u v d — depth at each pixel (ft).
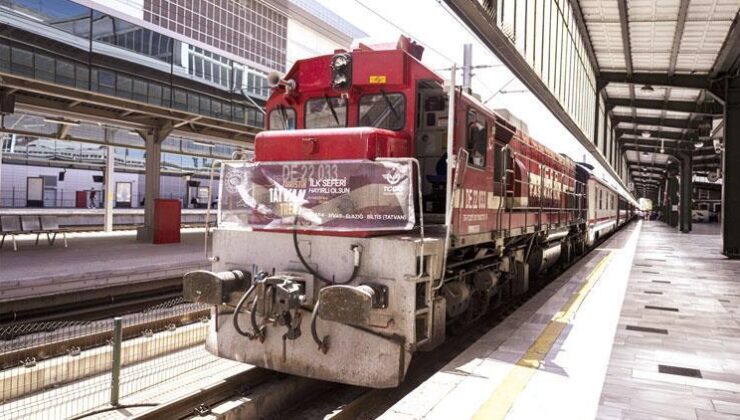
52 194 103.40
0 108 39.99
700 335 22.21
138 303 32.12
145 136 57.11
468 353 18.79
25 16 38.40
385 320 15.29
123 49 45.70
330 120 19.42
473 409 13.75
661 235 103.45
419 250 15.10
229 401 16.05
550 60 54.24
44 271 33.32
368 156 16.34
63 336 24.36
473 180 20.47
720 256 57.36
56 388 17.94
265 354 16.78
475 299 23.86
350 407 16.14
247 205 17.87
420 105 19.29
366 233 15.92
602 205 73.20
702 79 69.67
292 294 15.40
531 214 30.53
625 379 16.47
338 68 18.86
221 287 16.03
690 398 14.94
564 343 20.33
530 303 28.27
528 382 15.85
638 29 57.47
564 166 43.16
